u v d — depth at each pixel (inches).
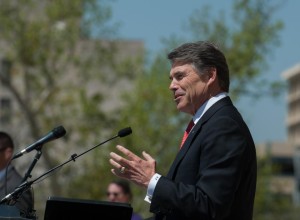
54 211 253.4
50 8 1528.1
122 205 255.6
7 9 1530.5
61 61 1563.7
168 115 1402.6
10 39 1537.9
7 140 430.6
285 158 3280.0
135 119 1402.6
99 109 1530.5
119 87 1647.4
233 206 258.5
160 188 253.6
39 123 1557.6
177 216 257.0
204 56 267.6
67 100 1557.6
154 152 1378.0
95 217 255.6
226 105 266.2
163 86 1430.9
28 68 1551.4
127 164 258.1
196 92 267.9
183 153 263.6
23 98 1588.3
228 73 272.7
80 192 1433.3
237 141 257.4
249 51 1459.2
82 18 1555.1
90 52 1581.0
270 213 1487.5
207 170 254.7
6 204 294.8
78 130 1524.4
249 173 261.6
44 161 1492.4
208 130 260.2
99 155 1434.5
